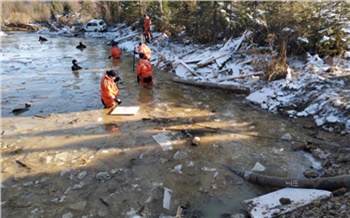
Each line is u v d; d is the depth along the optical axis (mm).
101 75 11859
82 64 14086
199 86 10047
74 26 32375
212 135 6477
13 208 4340
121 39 20766
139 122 7246
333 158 5195
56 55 16781
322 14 9898
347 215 3188
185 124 7078
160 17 18688
